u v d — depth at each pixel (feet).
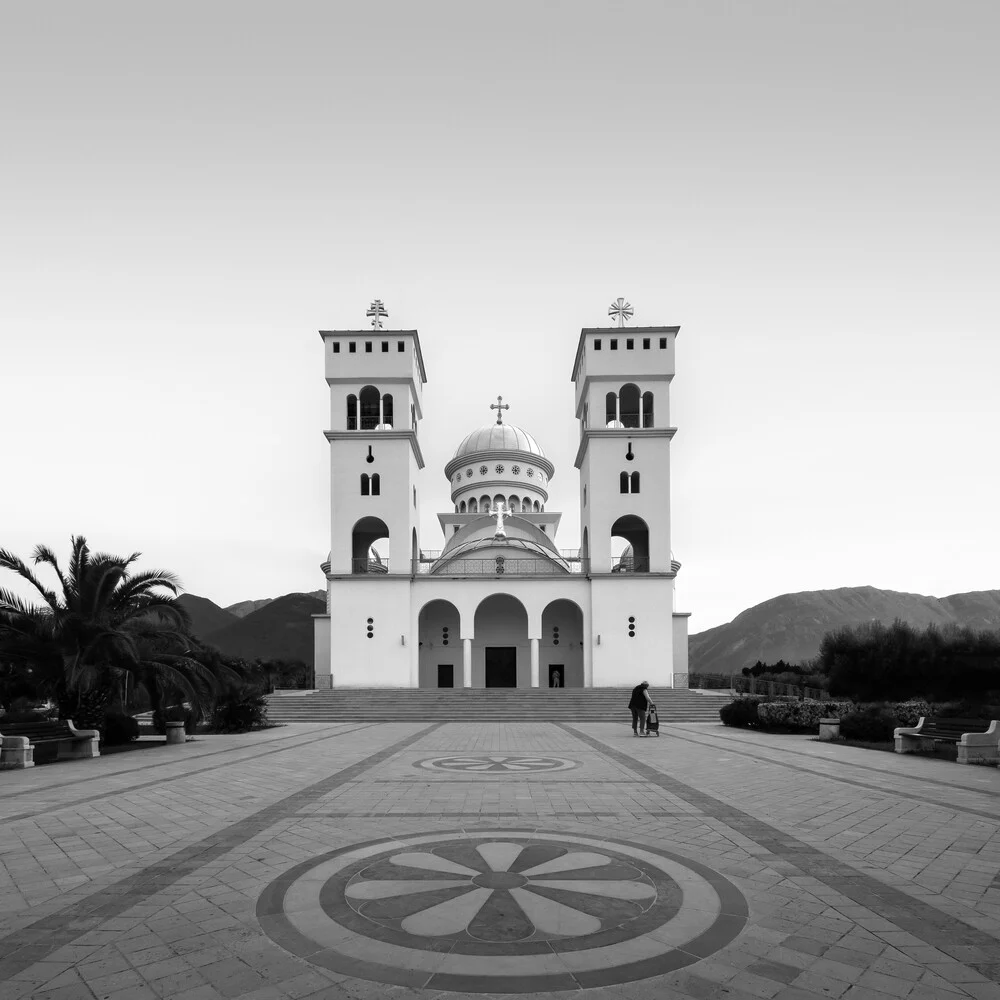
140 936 21.98
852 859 29.94
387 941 21.43
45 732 65.10
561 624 164.25
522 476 199.72
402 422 155.02
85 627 73.67
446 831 34.88
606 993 18.22
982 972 19.38
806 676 167.12
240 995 18.22
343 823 36.83
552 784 48.57
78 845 32.89
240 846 32.45
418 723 109.50
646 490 150.92
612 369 154.71
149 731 96.48
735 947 20.94
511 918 23.20
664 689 134.00
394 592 147.23
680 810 39.70
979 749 60.44
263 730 97.25
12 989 18.58
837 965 19.76
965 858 30.12
